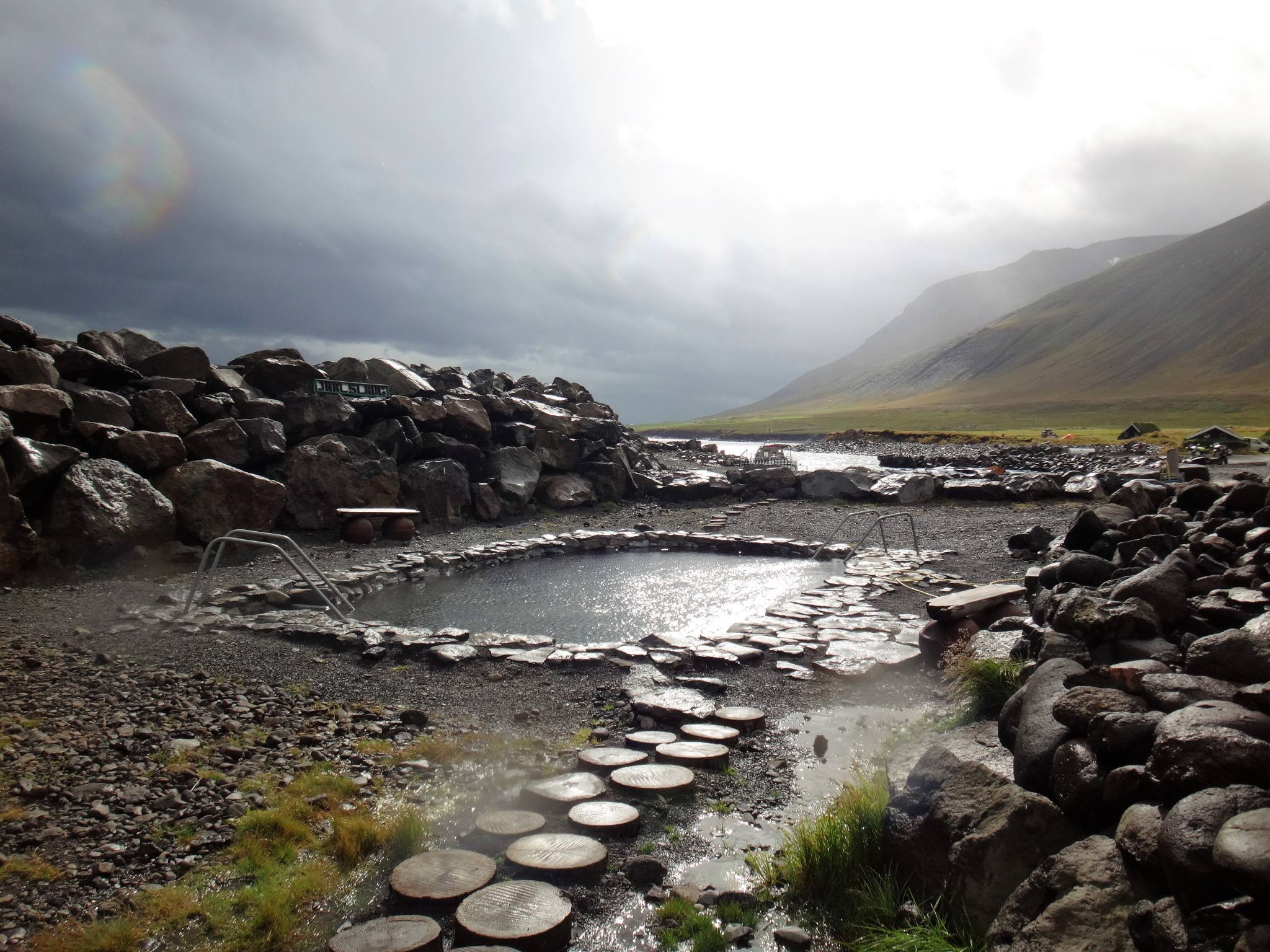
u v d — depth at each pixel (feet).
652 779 22.09
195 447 63.62
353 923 16.06
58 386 59.11
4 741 23.82
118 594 46.57
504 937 14.85
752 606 48.03
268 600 45.27
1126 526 34.73
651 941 15.58
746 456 155.33
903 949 14.38
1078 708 15.71
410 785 22.38
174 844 18.66
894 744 24.58
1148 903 11.76
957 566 56.65
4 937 15.10
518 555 66.28
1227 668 15.71
